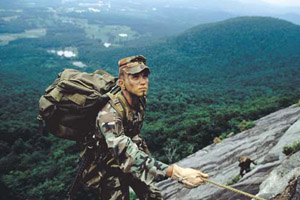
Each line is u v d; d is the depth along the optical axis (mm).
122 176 2584
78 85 2438
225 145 17266
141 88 2338
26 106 131500
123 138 2266
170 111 107625
